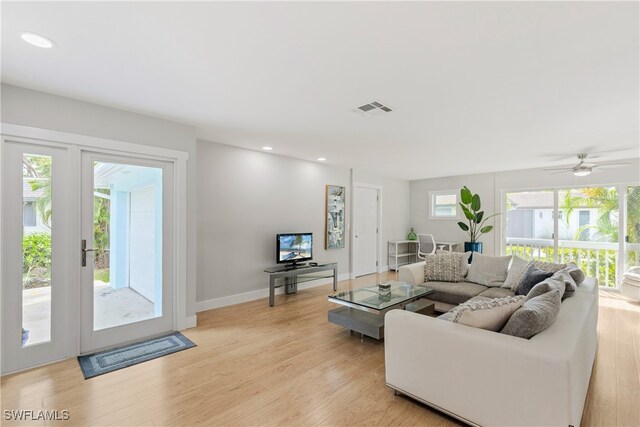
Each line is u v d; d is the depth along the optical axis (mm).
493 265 4012
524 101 2637
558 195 5816
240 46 1838
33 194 2529
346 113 2996
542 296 2066
